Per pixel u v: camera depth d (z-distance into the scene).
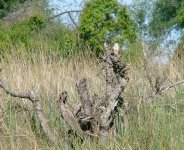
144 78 18.70
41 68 20.89
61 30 44.97
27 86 19.34
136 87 17.92
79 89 16.48
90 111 16.41
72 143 16.28
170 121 16.89
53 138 16.55
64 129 16.83
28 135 16.42
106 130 16.30
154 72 19.75
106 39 37.47
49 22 47.09
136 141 15.88
